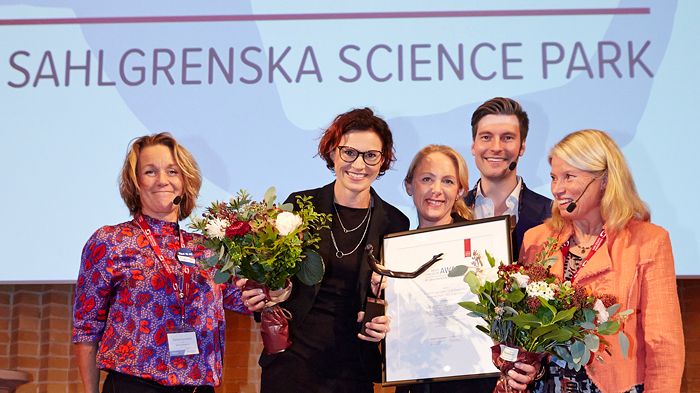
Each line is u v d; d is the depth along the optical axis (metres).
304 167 4.62
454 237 3.51
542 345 3.07
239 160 4.62
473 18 4.73
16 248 4.54
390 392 5.51
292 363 3.51
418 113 4.64
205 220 3.32
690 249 4.47
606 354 3.30
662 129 4.60
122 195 3.58
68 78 4.70
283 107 4.67
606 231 3.43
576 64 4.67
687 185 4.54
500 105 4.35
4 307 5.40
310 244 3.51
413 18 4.74
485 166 4.32
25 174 4.61
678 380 3.25
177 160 3.59
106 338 3.30
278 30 4.74
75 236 4.56
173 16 4.76
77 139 4.64
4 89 4.68
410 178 4.09
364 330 3.42
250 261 3.29
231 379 5.50
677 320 3.30
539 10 4.73
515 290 3.04
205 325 3.40
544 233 3.57
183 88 4.68
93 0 4.78
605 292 3.34
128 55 4.73
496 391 3.13
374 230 3.67
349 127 3.70
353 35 4.73
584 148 3.50
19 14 4.77
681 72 4.66
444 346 3.43
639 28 4.70
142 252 3.40
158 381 3.26
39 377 5.33
